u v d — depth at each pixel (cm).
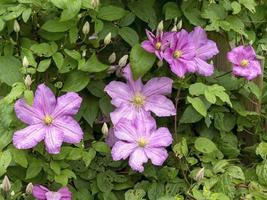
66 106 65
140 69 67
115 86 69
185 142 71
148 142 67
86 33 67
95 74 69
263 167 72
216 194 66
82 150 66
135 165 66
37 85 68
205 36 72
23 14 64
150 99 71
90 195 69
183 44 69
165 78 70
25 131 63
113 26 71
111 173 70
